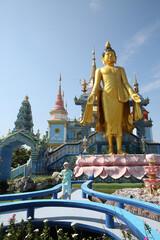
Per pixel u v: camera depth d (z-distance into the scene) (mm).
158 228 4215
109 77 16578
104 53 17922
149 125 23609
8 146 17953
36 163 17141
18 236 3555
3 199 4562
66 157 20516
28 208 4598
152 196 6012
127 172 12805
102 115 18047
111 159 13430
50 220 4562
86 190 6129
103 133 21125
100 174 12906
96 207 4086
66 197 8305
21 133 17312
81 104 19703
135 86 21688
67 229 4402
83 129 19828
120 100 15992
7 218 4844
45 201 4402
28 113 22203
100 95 17656
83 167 13695
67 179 7258
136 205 4152
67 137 40219
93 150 20516
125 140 21188
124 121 18156
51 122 40000
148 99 20812
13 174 20234
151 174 7055
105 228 4000
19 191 11672
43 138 18578
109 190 11086
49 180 14258
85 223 4348
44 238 3326
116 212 3578
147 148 20891
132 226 2840
